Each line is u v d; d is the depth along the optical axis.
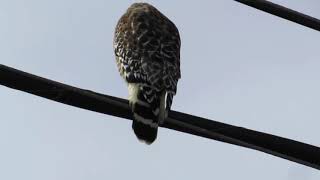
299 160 10.15
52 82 9.58
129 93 11.24
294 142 10.05
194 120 10.23
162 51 12.00
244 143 10.03
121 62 12.10
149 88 11.14
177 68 11.99
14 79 9.45
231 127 9.99
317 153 10.09
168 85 11.39
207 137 10.16
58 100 9.80
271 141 10.02
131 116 10.70
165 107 11.00
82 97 9.85
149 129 10.59
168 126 10.65
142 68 11.56
